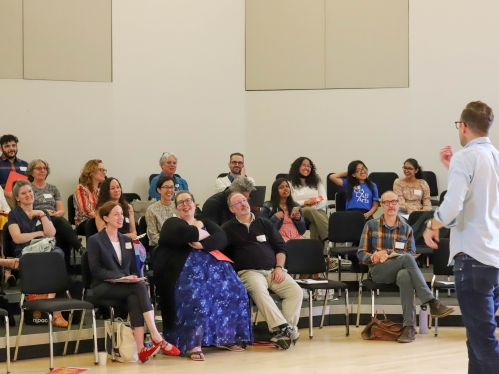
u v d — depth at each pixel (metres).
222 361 4.70
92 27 7.64
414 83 8.12
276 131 8.40
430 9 8.09
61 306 4.52
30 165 6.37
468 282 3.01
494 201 3.00
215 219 5.75
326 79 8.32
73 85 7.55
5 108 7.25
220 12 8.27
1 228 5.86
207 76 8.20
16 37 7.32
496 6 7.90
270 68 8.42
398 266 5.57
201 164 8.14
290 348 5.13
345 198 7.39
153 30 7.92
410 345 5.21
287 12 8.40
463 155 3.01
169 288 4.96
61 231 5.74
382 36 8.21
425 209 7.39
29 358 4.76
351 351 5.01
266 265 5.37
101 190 5.84
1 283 5.69
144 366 4.55
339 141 8.29
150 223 5.91
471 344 3.07
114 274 4.80
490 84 7.90
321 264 5.95
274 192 6.40
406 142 8.13
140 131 7.84
